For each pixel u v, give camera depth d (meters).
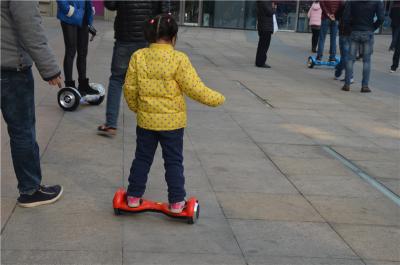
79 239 3.46
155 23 3.66
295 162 5.44
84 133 5.89
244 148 5.80
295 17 23.77
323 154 5.80
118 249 3.36
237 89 9.36
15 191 4.17
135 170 3.81
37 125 6.09
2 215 3.74
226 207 4.15
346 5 9.77
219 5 23.67
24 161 3.80
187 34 20.42
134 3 5.52
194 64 12.27
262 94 9.05
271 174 5.02
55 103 7.24
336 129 6.99
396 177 5.18
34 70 9.51
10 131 3.75
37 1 3.50
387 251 3.58
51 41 13.57
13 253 3.22
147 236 3.57
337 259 3.42
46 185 4.16
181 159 3.83
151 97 3.70
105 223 3.73
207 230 3.72
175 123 3.72
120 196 3.85
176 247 3.44
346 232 3.84
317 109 8.18
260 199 4.36
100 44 14.60
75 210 3.90
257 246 3.52
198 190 4.46
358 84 10.95
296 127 6.92
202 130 6.43
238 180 4.78
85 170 4.74
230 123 6.88
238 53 15.20
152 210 3.88
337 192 4.65
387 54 17.12
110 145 5.52
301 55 15.70
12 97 3.67
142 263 3.21
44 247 3.32
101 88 7.30
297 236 3.72
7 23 3.51
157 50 3.65
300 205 4.29
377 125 7.39
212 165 5.14
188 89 3.63
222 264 3.25
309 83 10.66
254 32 22.73
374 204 4.43
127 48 5.64
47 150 5.23
